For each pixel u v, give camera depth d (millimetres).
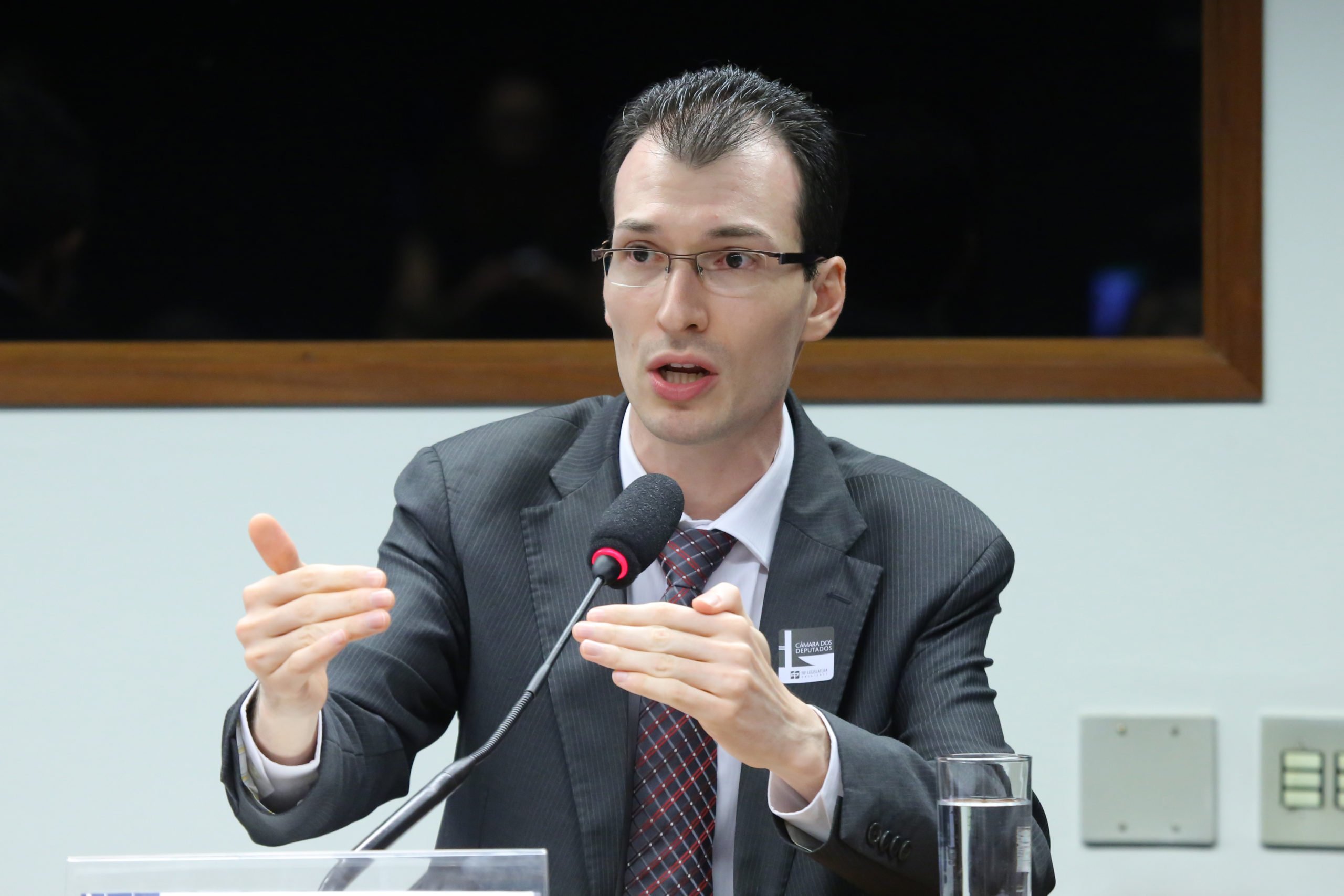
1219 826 8078
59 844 8203
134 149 8430
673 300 4895
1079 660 8188
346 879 3361
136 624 8305
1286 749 8070
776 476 5480
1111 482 8227
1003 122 8305
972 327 8344
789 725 4355
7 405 8344
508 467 5707
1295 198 8195
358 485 8359
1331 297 8172
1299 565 8156
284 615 4098
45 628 8297
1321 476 8164
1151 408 8219
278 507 8367
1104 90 8273
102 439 8367
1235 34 8156
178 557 8336
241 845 8219
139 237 8438
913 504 5656
